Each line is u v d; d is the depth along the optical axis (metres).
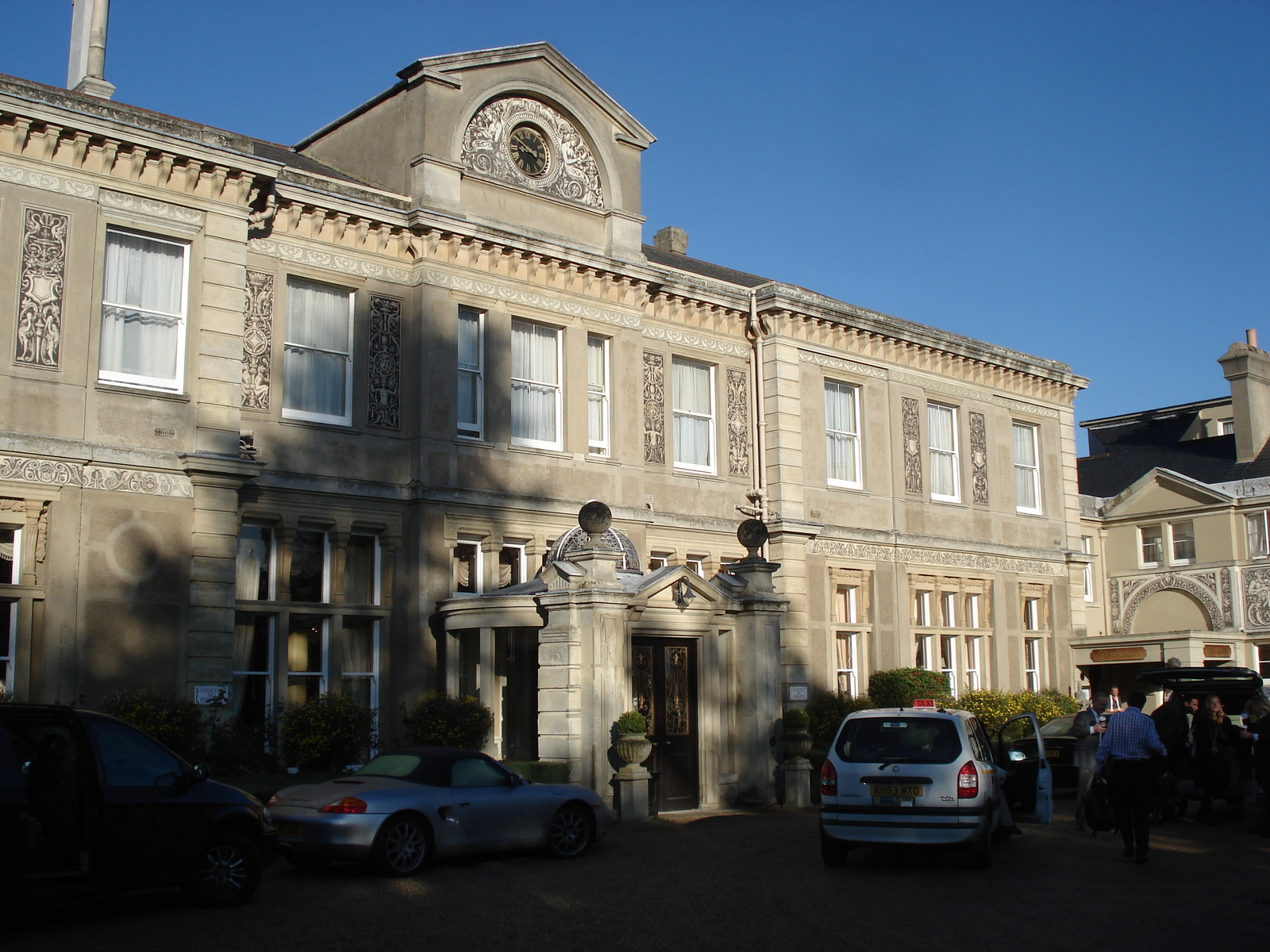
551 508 22.78
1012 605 32.31
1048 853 15.31
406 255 21.92
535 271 23.31
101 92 21.28
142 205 18.56
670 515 25.12
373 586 21.11
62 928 10.48
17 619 16.84
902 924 10.90
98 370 17.97
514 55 23.09
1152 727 14.60
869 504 28.67
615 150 24.95
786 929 10.70
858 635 28.30
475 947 9.95
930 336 30.31
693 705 21.00
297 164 23.20
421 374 21.48
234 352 19.22
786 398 27.03
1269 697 20.83
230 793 11.68
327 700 19.38
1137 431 50.09
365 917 11.04
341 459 20.66
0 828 9.79
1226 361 41.25
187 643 18.16
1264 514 37.94
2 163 17.36
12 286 17.28
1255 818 17.62
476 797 14.05
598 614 18.83
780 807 21.06
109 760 10.90
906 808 13.69
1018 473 33.88
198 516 18.44
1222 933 10.49
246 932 10.34
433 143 21.98
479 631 20.31
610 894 12.38
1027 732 24.94
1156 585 40.22
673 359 26.23
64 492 17.39
